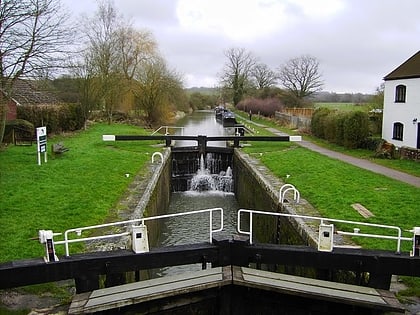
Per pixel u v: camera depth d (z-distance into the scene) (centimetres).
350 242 891
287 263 732
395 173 1644
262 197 1545
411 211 1092
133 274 876
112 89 3741
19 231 940
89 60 3594
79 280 675
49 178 1440
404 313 631
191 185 2466
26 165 1633
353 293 673
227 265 756
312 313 711
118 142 2588
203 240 1503
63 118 2980
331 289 686
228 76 7794
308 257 721
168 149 2353
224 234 779
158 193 1631
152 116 4238
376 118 2719
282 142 2759
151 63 4150
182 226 1681
